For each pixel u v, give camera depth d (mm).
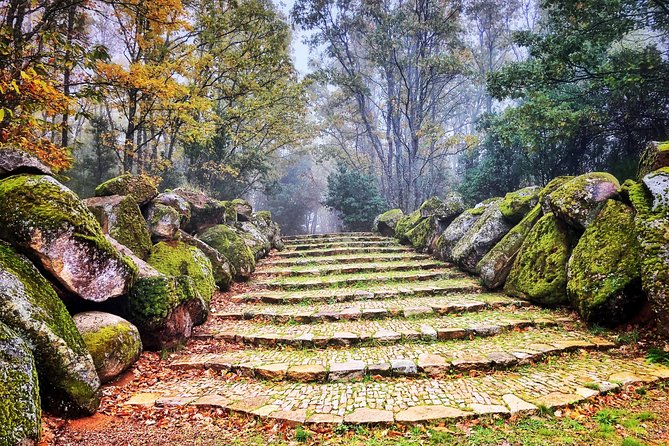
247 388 3971
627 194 5676
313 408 3402
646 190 5191
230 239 9133
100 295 4105
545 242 6668
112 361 3826
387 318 6156
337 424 3096
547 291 6145
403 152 26641
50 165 6281
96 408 3273
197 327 5887
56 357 3062
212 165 16078
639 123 10484
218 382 4160
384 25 17922
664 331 4262
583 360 4297
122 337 4020
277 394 3773
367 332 5371
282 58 15195
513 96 10609
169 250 6742
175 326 4930
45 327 3057
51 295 3438
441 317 6086
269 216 13969
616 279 4949
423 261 10211
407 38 20875
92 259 4012
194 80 12836
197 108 11297
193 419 3324
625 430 2848
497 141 15094
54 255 3717
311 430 3074
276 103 17484
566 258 6227
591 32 9688
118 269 4293
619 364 4102
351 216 19938
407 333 5199
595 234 5613
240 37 17328
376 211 20125
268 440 2969
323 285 8188
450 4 18891
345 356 4672
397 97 20703
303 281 8453
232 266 8398
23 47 6191
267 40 14430
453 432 2936
